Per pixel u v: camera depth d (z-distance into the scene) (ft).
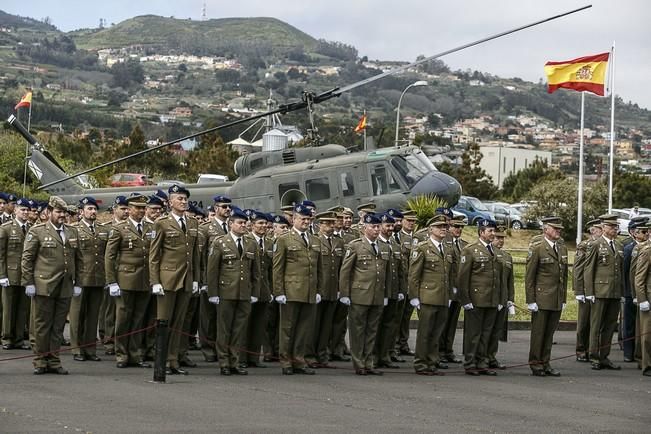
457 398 53.57
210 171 256.32
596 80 117.80
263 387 55.52
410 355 73.61
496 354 73.41
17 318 69.97
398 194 105.09
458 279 64.64
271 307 68.28
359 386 56.95
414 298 63.05
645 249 65.16
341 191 105.81
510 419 47.62
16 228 69.21
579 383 61.11
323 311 66.23
